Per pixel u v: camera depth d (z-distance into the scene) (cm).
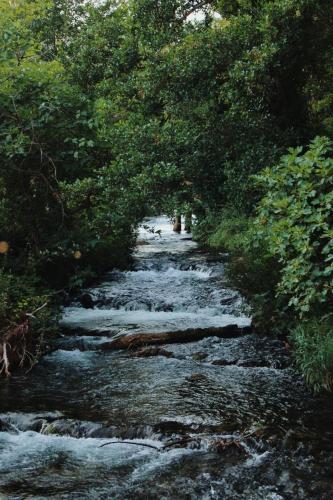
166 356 841
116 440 583
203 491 483
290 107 1557
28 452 557
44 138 957
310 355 726
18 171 962
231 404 655
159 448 560
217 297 1113
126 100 1588
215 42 1408
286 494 479
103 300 1124
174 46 1469
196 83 1445
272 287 905
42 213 1037
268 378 745
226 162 1514
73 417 622
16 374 771
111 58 1672
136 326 946
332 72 1605
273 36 1366
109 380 745
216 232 1638
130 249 1569
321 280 707
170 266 1427
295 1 1334
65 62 1773
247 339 891
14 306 834
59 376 763
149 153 1382
